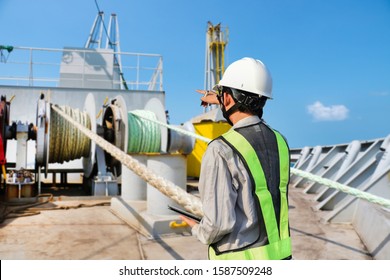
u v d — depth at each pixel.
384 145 6.81
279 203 1.46
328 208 6.88
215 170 1.35
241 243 1.37
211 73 27.22
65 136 8.08
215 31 27.39
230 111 1.60
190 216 1.76
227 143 1.41
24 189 7.37
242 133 1.47
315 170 9.66
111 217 6.10
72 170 11.02
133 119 8.54
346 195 6.67
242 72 1.59
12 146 11.89
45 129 7.71
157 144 8.63
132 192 6.57
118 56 16.97
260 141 1.47
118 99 8.76
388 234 3.89
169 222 4.91
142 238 4.80
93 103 8.48
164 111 8.74
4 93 11.86
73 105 12.33
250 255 1.37
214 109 14.80
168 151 8.57
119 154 2.86
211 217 1.29
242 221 1.38
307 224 5.75
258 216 1.39
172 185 2.11
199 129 13.73
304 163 11.05
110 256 4.03
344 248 4.46
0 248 4.27
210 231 1.30
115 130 8.25
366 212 4.99
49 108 7.79
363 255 4.19
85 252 4.17
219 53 27.42
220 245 1.41
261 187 1.40
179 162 5.46
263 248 1.38
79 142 8.26
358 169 7.21
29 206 6.90
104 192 8.15
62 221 5.73
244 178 1.37
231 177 1.38
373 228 4.43
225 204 1.31
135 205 6.04
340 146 9.58
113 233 5.05
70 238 4.76
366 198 2.27
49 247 4.34
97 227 5.39
